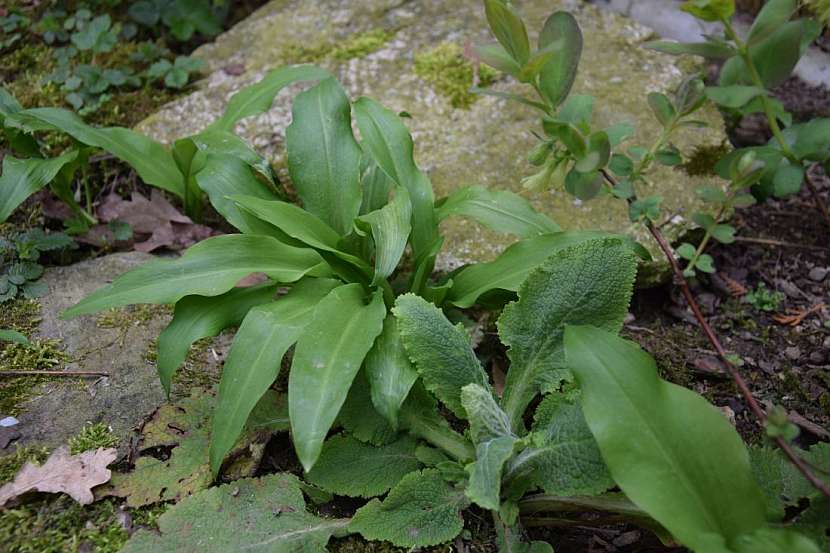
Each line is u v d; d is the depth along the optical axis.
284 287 0.88
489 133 1.04
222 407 0.70
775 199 1.06
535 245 0.80
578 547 0.75
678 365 0.89
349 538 0.72
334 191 0.84
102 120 1.09
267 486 0.73
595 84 1.08
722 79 0.76
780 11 0.68
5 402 0.79
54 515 0.71
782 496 0.69
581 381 0.63
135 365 0.83
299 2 1.22
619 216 0.97
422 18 1.18
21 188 0.89
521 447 0.69
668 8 1.23
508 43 0.71
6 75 1.12
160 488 0.73
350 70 1.12
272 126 1.05
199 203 0.99
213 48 1.19
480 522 0.74
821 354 0.90
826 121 0.77
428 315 0.72
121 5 1.25
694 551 0.57
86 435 0.76
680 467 0.60
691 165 1.01
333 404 0.67
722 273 0.99
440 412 0.82
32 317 0.87
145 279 0.75
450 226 0.96
